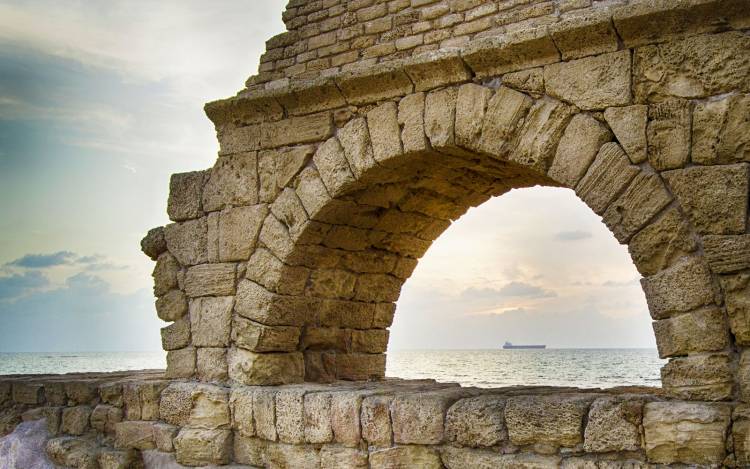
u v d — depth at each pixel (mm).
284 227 8727
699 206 6289
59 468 9898
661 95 6551
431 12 8078
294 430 8141
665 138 6473
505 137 7254
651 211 6500
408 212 9383
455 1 7941
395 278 10359
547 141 7027
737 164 6203
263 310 8820
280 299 8859
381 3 8477
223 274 9180
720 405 5992
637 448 6172
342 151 8289
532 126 7117
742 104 6215
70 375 11812
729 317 6109
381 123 8008
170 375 9641
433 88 7730
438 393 7508
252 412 8578
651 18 6492
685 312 6316
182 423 9141
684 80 6461
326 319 9680
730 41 6309
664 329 6410
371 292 10133
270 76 9156
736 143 6215
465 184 9086
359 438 7660
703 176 6293
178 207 9703
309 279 9141
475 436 6934
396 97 7973
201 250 9461
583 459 6398
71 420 10141
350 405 7734
